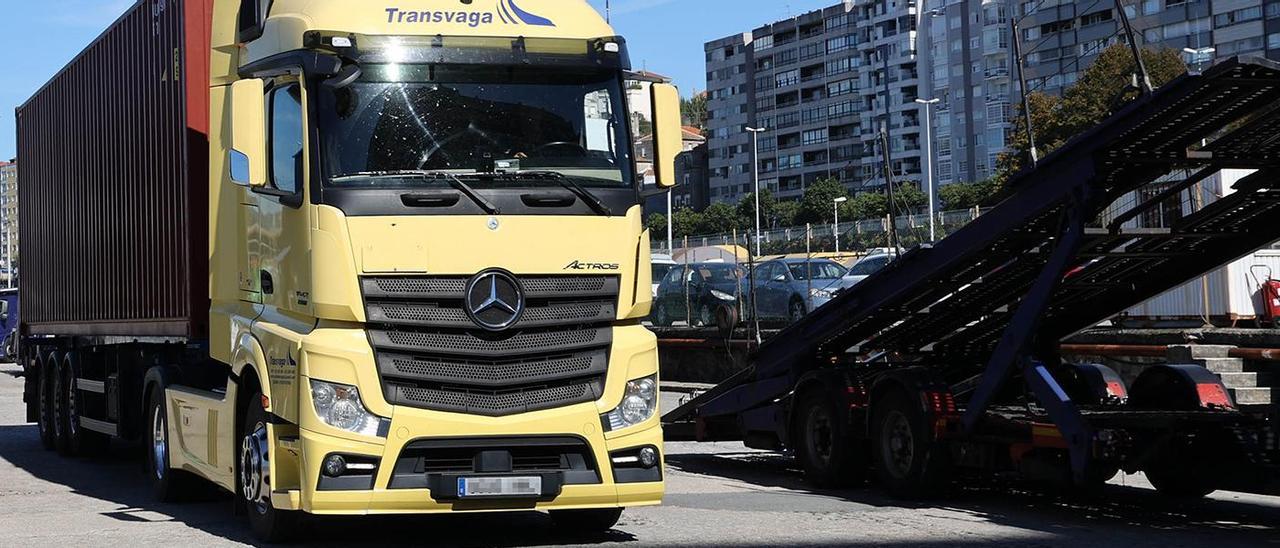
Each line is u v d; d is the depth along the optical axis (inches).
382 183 346.3
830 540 379.6
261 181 361.4
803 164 6525.6
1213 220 435.5
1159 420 412.5
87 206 618.5
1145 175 422.3
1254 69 356.5
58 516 442.3
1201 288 920.3
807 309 1147.9
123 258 555.2
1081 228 414.0
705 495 492.4
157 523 422.0
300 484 342.0
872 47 6028.5
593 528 392.5
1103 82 2329.0
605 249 358.3
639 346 359.3
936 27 5310.0
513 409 345.4
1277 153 414.0
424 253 343.6
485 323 343.9
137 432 550.6
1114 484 521.3
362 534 395.5
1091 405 478.9
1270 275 905.5
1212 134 410.0
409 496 338.0
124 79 557.3
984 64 4992.6
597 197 359.6
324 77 352.8
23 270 751.1
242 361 384.2
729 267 1355.8
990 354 546.3
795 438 533.0
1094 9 4079.7
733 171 7012.8
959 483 524.4
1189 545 371.6
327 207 343.3
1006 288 493.4
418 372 341.4
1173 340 772.0
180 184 476.7
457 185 347.9
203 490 482.0
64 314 657.6
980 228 451.2
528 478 343.3
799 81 6520.7
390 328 341.7
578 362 352.8
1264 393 711.1
